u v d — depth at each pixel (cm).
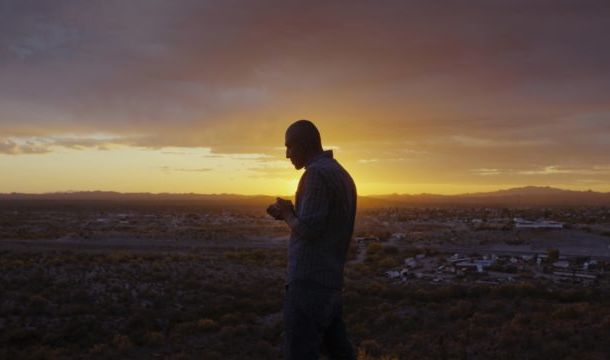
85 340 2214
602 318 2148
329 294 536
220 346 2061
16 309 2550
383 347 1958
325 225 527
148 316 2589
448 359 1717
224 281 3681
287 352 541
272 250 7019
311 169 535
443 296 3344
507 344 1858
